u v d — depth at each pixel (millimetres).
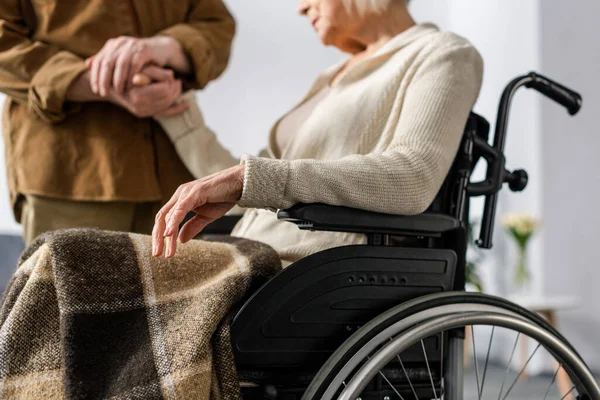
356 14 1242
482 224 1120
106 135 1531
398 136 990
